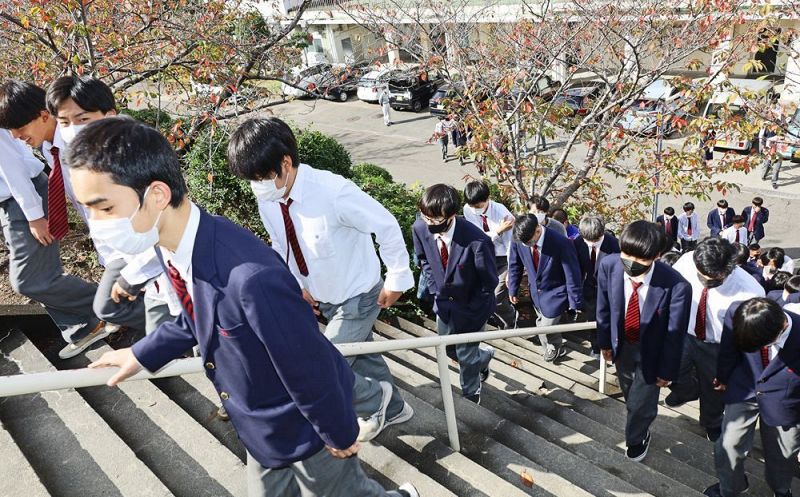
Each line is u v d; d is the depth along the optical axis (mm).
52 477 2486
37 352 3346
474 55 8000
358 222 2707
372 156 18141
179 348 1770
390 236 2744
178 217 1402
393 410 3145
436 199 3701
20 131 2902
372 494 2162
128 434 2875
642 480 3615
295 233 2744
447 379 3057
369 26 7891
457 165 16859
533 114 8094
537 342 6809
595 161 8594
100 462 2561
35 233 3041
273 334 1437
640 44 6859
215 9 6215
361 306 2945
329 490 1995
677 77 7355
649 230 3346
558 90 8102
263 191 2441
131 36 5992
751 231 10695
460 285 3951
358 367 3014
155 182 1320
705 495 3627
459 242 3896
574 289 5168
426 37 7797
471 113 8078
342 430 1681
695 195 7691
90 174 1258
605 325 3938
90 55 5332
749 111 7035
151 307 2924
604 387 5250
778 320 3037
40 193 3369
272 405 1687
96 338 3551
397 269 2820
